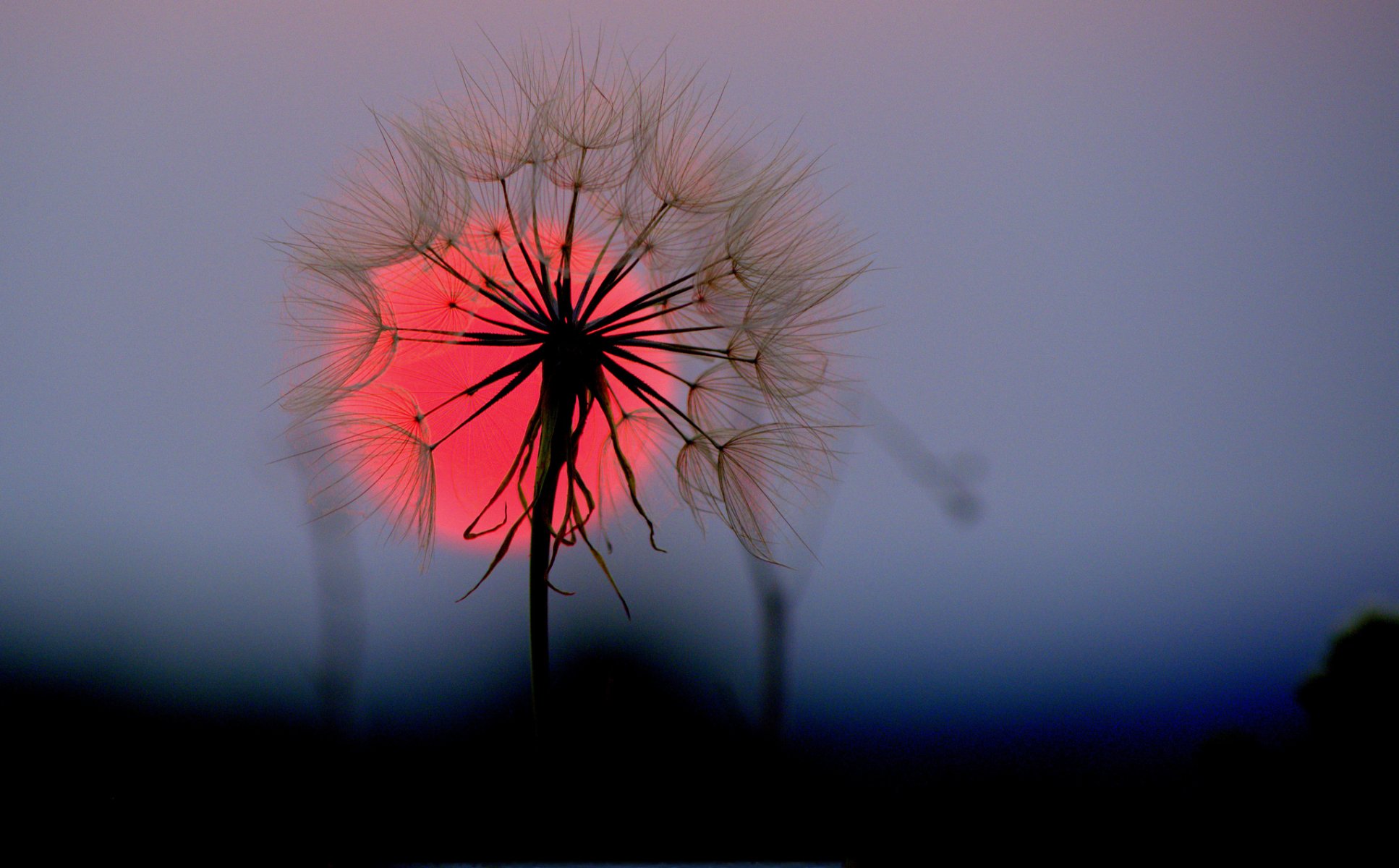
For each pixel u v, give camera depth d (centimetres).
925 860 95
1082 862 95
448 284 94
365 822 96
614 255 95
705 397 95
